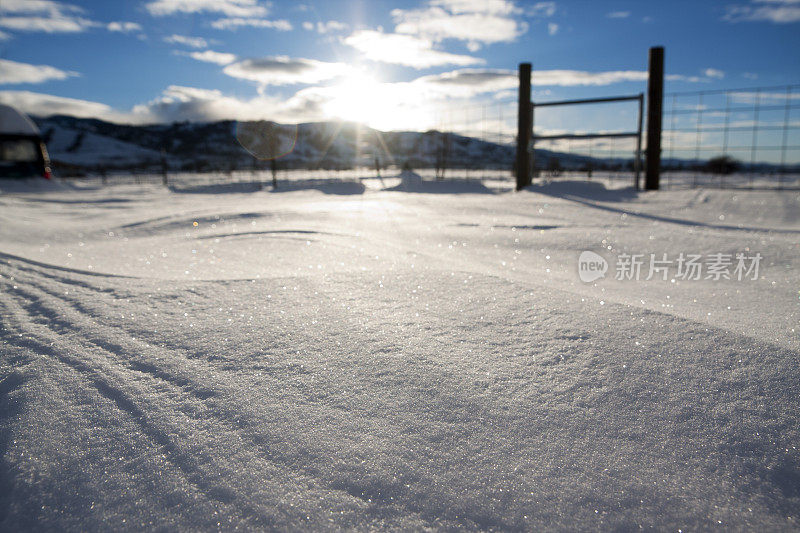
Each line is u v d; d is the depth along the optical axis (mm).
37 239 3357
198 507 691
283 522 663
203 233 3389
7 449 820
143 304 1546
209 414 907
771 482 745
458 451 804
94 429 869
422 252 2801
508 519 673
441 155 11914
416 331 1309
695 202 5980
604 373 1062
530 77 8555
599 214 5004
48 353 1163
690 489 731
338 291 1705
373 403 941
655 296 1805
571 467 771
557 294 1662
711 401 949
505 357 1144
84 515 686
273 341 1239
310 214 4555
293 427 864
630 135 7906
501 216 4785
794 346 1188
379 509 688
